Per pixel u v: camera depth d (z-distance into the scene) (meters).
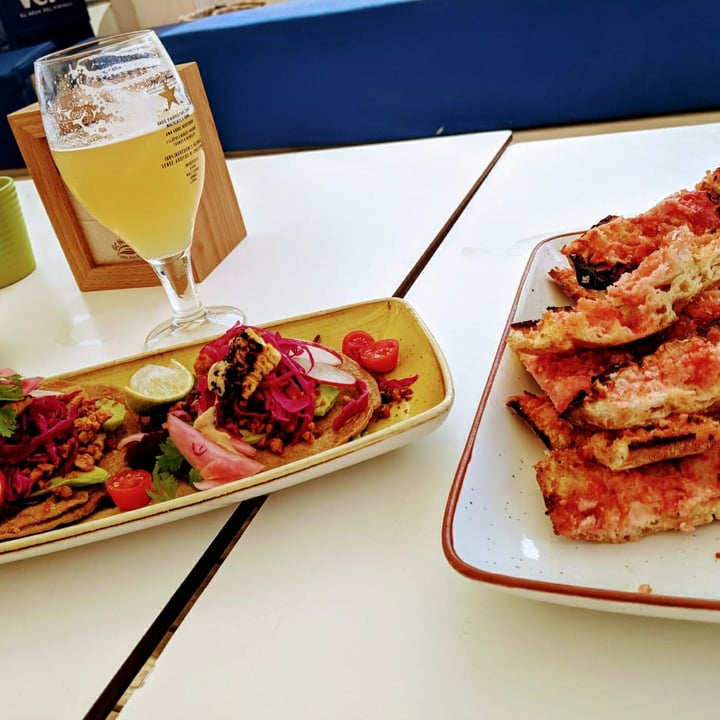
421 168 0.73
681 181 0.58
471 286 0.49
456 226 0.59
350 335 0.42
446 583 0.28
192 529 0.33
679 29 1.39
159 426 0.38
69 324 0.56
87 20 2.17
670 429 0.28
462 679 0.25
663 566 0.26
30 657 0.29
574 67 1.50
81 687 0.27
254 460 0.34
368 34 1.58
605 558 0.27
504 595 0.27
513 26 1.48
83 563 0.33
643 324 0.32
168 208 0.46
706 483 0.27
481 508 0.29
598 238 0.41
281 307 0.51
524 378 0.35
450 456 0.35
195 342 0.44
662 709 0.23
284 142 1.81
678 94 1.46
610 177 0.62
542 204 0.59
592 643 0.25
